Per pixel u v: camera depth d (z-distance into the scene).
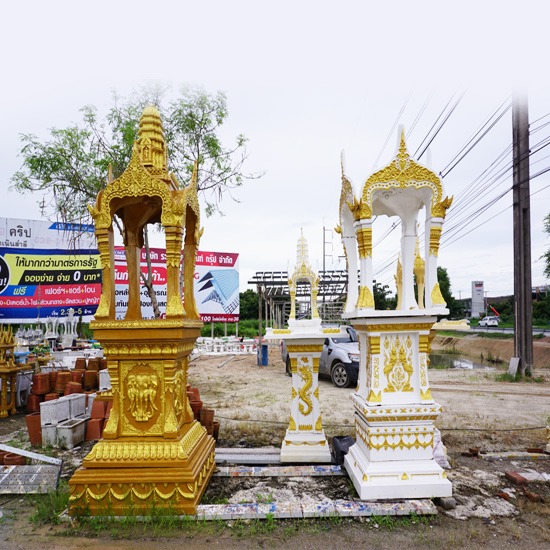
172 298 4.02
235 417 8.02
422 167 4.35
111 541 3.40
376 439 4.16
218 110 9.61
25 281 18.91
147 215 5.08
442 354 28.14
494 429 7.07
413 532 3.55
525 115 14.33
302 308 17.95
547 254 28.11
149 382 3.97
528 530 3.59
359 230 4.41
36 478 4.48
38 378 8.33
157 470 3.78
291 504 3.88
